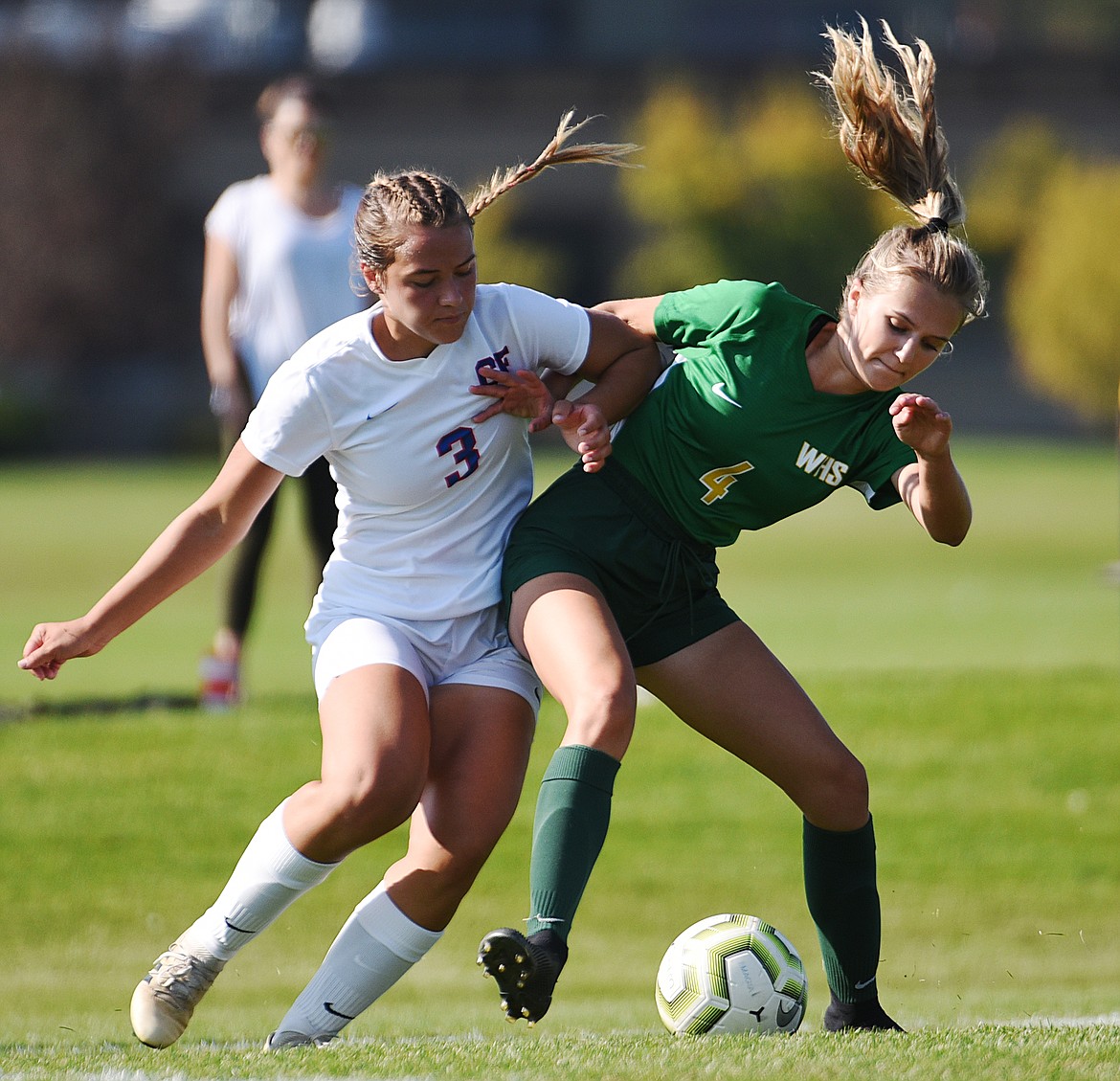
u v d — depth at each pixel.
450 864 14.58
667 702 15.56
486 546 15.49
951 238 14.41
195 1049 14.52
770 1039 13.77
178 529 15.08
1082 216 135.62
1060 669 35.31
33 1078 12.57
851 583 59.66
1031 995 19.86
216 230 30.88
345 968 14.75
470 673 15.24
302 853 14.18
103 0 167.38
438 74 163.25
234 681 32.56
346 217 30.95
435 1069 12.40
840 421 15.12
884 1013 16.08
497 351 15.23
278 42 178.25
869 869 15.62
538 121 163.12
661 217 146.62
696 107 146.12
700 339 15.55
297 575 65.88
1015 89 159.88
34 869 24.44
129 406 149.50
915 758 29.56
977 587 57.41
